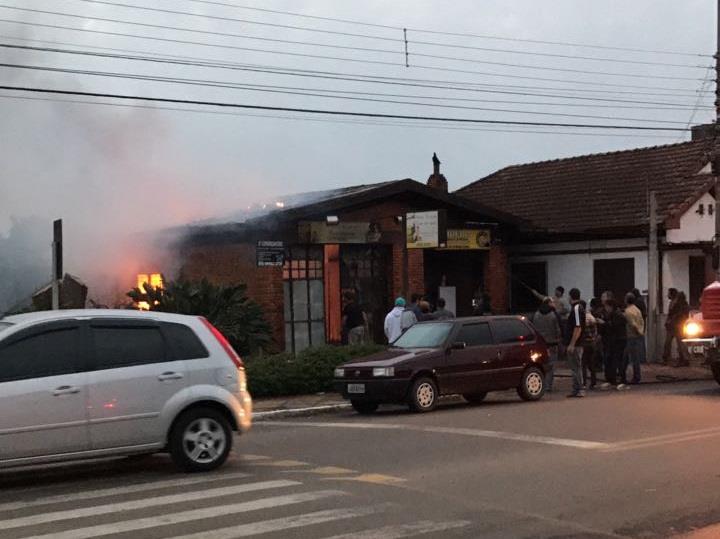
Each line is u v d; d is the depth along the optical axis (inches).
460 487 315.6
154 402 342.0
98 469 368.8
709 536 252.1
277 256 789.2
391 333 687.7
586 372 744.3
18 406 317.4
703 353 619.8
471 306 987.9
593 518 271.1
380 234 852.6
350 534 251.6
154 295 710.5
